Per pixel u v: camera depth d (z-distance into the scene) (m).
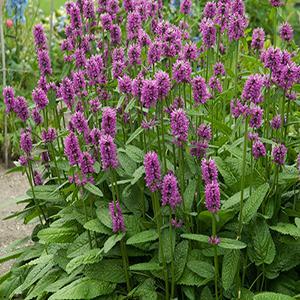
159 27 1.03
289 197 0.96
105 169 0.84
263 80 0.88
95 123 1.01
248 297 0.85
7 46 2.18
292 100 0.97
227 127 1.01
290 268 0.89
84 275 0.97
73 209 1.02
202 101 0.86
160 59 0.95
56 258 0.99
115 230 0.85
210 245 0.90
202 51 1.20
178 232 0.92
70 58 1.13
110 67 1.10
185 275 0.88
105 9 1.16
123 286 0.95
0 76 2.11
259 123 0.83
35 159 1.22
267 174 0.96
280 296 0.80
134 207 0.98
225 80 1.16
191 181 0.92
